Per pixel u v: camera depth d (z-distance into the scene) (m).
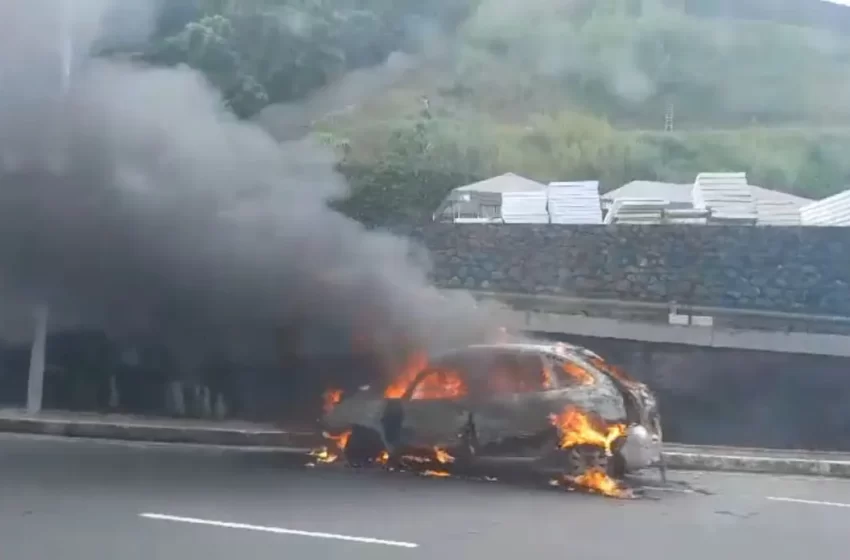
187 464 10.95
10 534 7.13
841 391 14.04
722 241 15.61
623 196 22.27
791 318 14.17
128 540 7.00
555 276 15.91
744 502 9.48
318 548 6.88
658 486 10.49
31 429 14.01
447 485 9.91
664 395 14.69
